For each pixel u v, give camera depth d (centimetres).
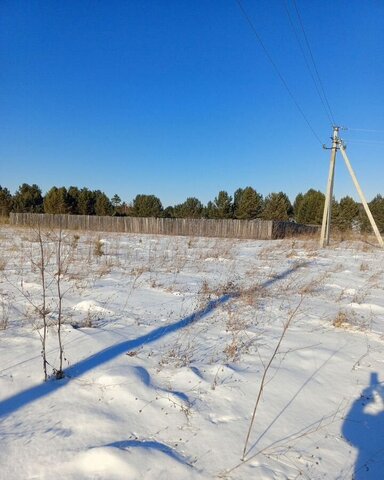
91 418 289
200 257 1238
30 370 356
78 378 346
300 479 251
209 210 5322
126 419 294
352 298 781
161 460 249
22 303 582
